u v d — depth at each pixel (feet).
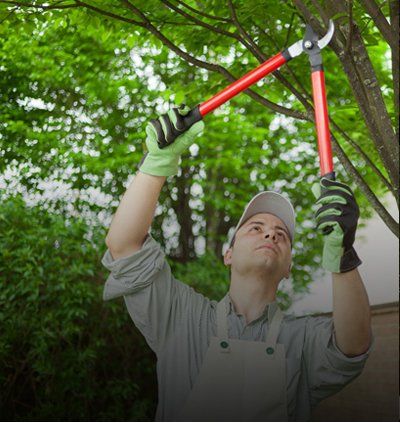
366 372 18.17
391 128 6.02
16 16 8.75
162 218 24.98
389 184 7.08
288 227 5.66
